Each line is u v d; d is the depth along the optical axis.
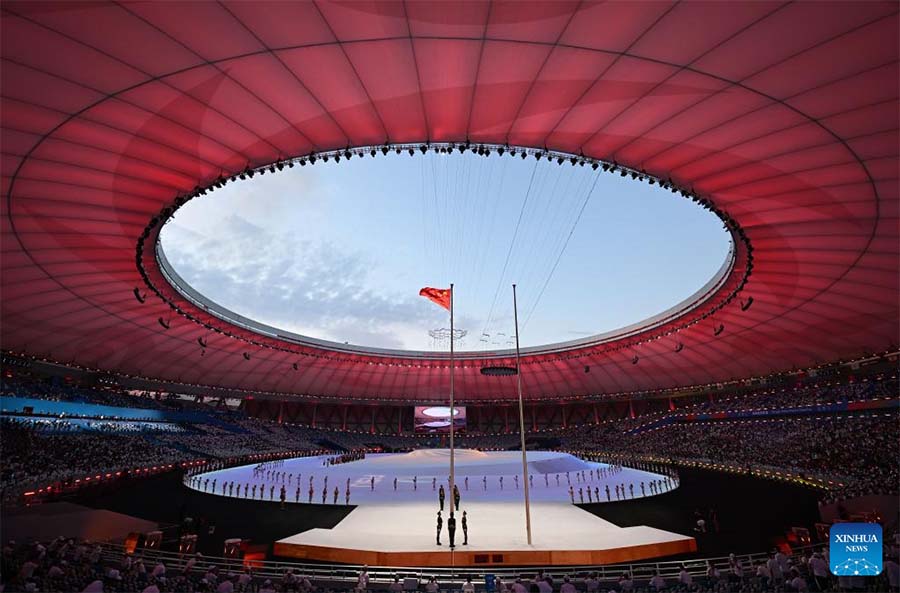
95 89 18.20
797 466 46.38
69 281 37.41
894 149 21.00
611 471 49.69
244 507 31.94
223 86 19.19
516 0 15.04
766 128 21.09
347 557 20.66
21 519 22.33
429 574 18.53
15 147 21.08
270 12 15.34
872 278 35.00
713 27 15.72
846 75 17.22
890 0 13.80
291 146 24.69
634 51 17.33
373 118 22.59
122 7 14.48
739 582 16.42
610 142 24.47
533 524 26.09
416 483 40.28
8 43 15.34
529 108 21.73
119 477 43.09
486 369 46.72
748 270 37.94
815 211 27.48
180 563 19.33
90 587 12.95
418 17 15.84
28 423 48.00
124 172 24.62
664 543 21.59
